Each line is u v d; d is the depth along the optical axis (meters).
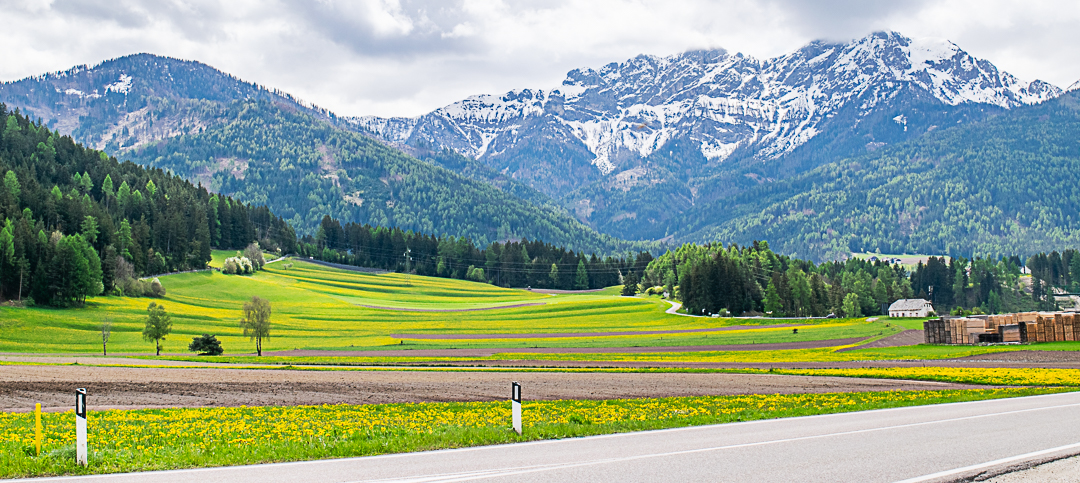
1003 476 14.62
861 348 99.06
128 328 125.25
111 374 55.97
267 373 59.47
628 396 41.09
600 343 111.44
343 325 150.88
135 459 17.14
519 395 20.62
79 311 133.25
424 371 62.75
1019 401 30.27
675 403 35.09
